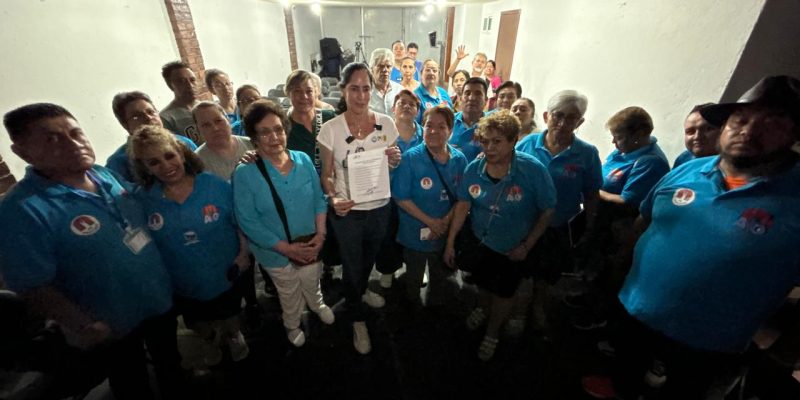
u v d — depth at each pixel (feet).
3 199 3.22
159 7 9.98
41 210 3.27
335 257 6.94
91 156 3.65
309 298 6.17
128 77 8.46
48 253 3.29
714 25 5.33
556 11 11.24
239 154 5.88
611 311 5.19
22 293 3.27
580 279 7.51
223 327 5.61
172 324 4.76
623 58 7.59
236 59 15.52
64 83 6.57
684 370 4.00
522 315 6.26
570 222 6.43
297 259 5.09
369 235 5.75
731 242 3.22
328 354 6.07
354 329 6.12
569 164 5.71
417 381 5.60
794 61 4.89
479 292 6.23
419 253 6.31
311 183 5.16
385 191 5.32
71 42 6.81
